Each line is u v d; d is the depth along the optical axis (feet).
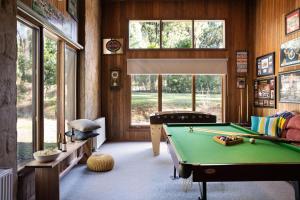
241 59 20.52
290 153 7.11
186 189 10.25
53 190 8.38
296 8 14.55
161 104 20.80
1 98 6.52
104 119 19.61
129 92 20.62
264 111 18.40
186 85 20.88
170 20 20.51
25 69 9.11
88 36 16.28
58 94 12.54
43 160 8.17
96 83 18.84
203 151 7.35
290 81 15.03
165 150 17.11
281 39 16.15
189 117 16.37
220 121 20.89
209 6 20.48
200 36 20.71
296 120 12.80
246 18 20.53
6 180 5.95
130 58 20.51
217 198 9.38
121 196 9.61
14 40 7.18
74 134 12.46
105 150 17.24
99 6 19.71
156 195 9.67
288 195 9.66
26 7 8.04
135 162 14.24
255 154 6.98
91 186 10.62
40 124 9.88
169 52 20.52
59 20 11.89
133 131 20.67
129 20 20.53
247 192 9.97
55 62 12.36
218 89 20.90
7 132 6.83
